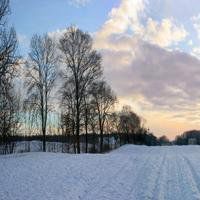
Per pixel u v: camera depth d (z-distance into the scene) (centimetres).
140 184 1617
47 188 1518
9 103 4066
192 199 1316
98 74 4622
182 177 1814
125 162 2459
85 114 4747
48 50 4400
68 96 4509
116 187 1547
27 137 5294
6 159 2680
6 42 3194
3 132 3991
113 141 8144
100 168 2148
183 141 14475
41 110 4369
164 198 1335
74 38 4516
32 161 2525
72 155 3156
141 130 10962
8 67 3241
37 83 4344
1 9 3152
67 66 4497
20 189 1502
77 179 1753
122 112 9538
